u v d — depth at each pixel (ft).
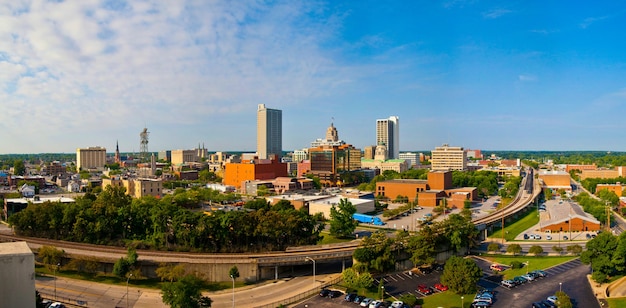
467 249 583.17
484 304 382.63
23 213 619.26
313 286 447.83
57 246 540.93
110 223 568.00
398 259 501.97
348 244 540.93
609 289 420.77
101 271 485.15
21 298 206.69
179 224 533.14
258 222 542.98
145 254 492.13
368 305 390.01
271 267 477.36
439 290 429.38
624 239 437.58
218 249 533.96
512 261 513.45
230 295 423.23
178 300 342.03
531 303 390.83
